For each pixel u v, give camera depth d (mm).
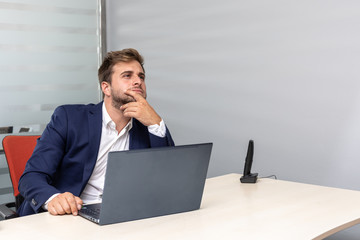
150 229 1472
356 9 2996
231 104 3795
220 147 3904
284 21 3396
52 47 4414
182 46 4180
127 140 2271
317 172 3248
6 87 4125
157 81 4449
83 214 1622
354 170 3039
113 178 1491
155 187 1605
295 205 1825
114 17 4797
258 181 2416
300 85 3322
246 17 3648
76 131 2133
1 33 4070
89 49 4715
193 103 4117
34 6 4273
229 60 3793
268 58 3514
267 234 1418
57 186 2119
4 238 1383
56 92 4461
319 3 3188
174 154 1619
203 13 3977
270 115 3520
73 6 4566
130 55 2193
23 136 2662
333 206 1807
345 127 3082
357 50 3002
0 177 4020
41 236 1397
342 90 3088
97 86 4781
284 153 3441
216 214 1676
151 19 4445
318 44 3207
